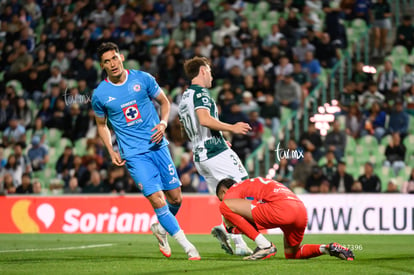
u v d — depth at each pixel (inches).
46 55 2391.7
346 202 1432.1
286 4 2358.5
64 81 2202.3
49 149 2065.7
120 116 828.6
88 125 2062.0
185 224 1526.8
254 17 2368.4
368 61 2162.9
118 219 1556.3
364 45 2196.1
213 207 1519.4
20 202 1610.5
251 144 1849.2
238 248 874.1
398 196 1411.2
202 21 2294.5
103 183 1796.3
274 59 2097.7
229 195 757.9
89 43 2378.2
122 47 2349.9
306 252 770.2
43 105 2123.5
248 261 745.0
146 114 836.0
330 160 1689.2
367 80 2041.1
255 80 2039.9
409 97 1980.8
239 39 2204.7
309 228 1437.0
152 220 1533.0
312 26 2207.2
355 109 1887.3
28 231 1593.3
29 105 2274.9
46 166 2010.3
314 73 2046.0
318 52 2110.0
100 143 1909.4
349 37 2203.5
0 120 2215.8
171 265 720.3
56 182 1882.4
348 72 2114.9
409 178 1704.0
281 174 1728.6
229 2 2418.8
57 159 2052.2
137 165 824.3
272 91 2022.6
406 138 1861.5
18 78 2347.4
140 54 2235.5
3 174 1964.8
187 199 1533.0
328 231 1434.5
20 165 1963.6
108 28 2391.7
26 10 2546.8
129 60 2229.3
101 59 813.2
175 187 858.1
